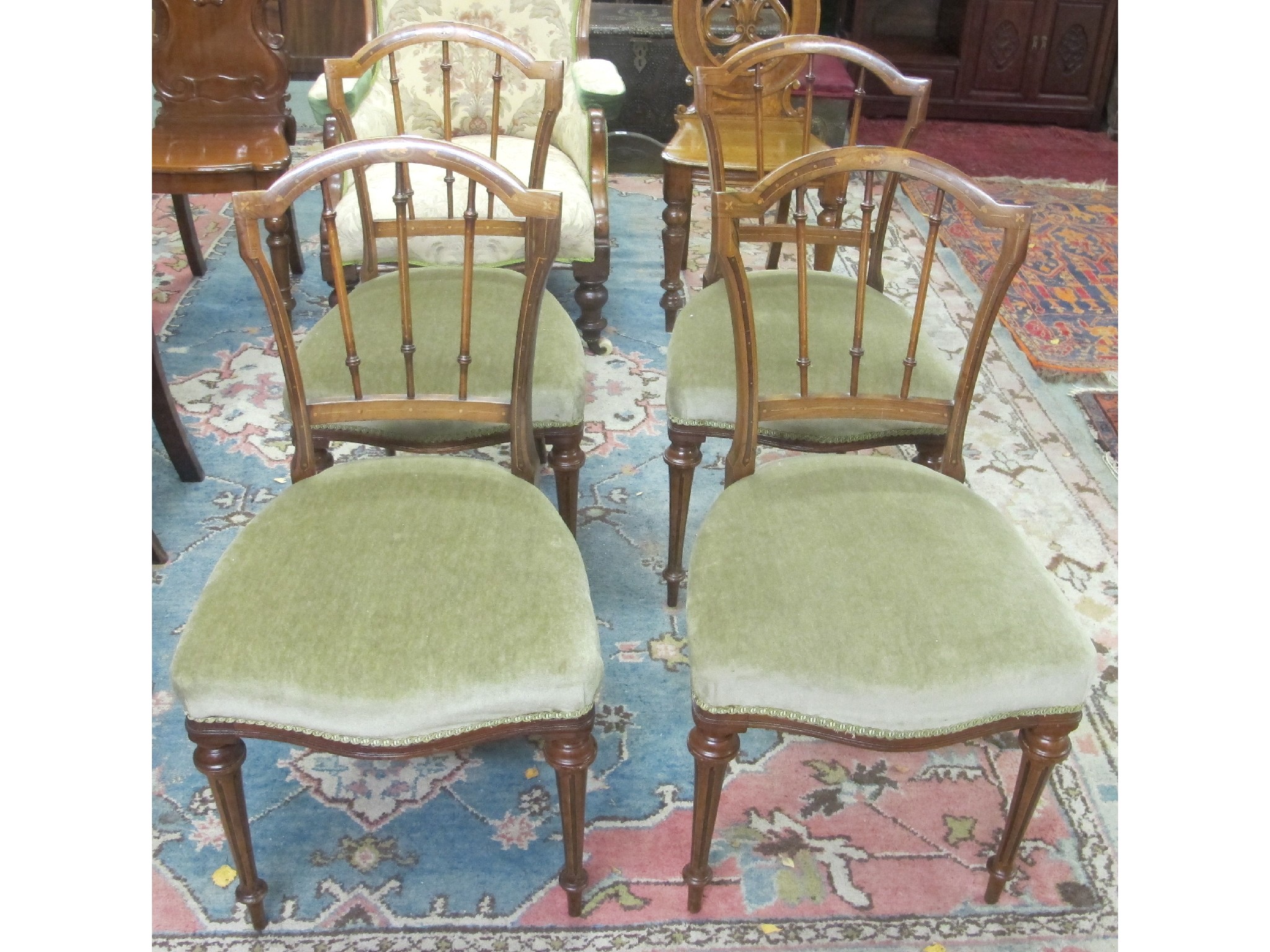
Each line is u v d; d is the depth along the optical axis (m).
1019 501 2.28
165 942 1.38
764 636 1.20
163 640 1.82
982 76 4.97
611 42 3.89
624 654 1.85
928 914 1.44
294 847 1.50
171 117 2.90
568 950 1.38
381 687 1.13
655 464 2.37
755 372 1.42
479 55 2.68
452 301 1.82
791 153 2.67
